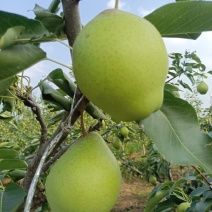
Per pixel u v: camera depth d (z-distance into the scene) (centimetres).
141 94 15
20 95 26
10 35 16
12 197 22
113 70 14
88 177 19
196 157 20
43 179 38
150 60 15
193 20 18
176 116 21
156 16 18
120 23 15
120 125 72
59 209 19
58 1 24
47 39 17
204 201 36
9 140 102
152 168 91
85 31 15
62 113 33
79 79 15
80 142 20
